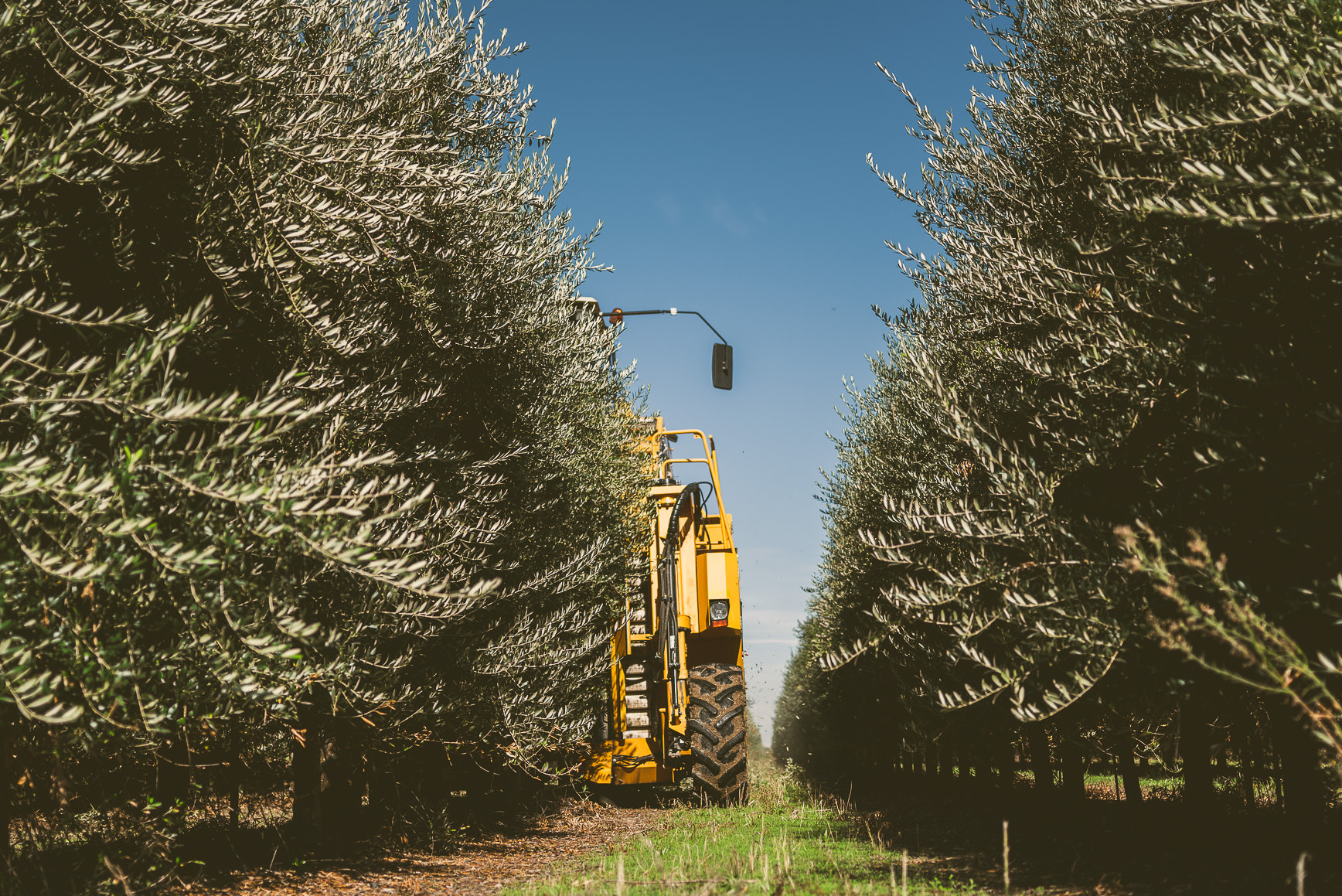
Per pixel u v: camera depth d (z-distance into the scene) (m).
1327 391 3.82
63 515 3.19
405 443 6.17
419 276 6.12
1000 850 6.37
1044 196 5.93
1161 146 4.30
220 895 4.87
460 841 7.72
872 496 9.01
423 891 5.57
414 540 4.23
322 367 5.20
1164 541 4.08
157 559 3.30
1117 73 5.51
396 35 6.40
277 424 4.35
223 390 4.99
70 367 3.31
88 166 3.93
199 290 4.69
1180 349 4.25
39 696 3.10
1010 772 9.62
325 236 4.93
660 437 13.48
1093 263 5.10
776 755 43.91
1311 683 4.02
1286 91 3.44
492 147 7.23
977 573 4.97
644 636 12.33
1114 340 4.53
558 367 7.95
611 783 11.85
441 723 6.46
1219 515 4.32
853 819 9.15
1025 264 5.42
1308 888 4.19
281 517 3.54
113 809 4.84
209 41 4.06
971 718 6.26
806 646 19.61
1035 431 5.42
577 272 8.54
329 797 6.63
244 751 5.40
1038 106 6.09
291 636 4.01
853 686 13.17
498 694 6.76
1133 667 4.65
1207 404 4.32
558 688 8.15
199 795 5.44
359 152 5.11
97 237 4.16
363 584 5.05
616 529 10.17
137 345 3.79
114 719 3.61
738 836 7.83
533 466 7.64
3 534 3.23
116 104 3.55
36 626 3.27
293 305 4.73
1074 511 4.90
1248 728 6.02
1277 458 3.96
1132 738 6.33
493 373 7.18
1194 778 5.88
